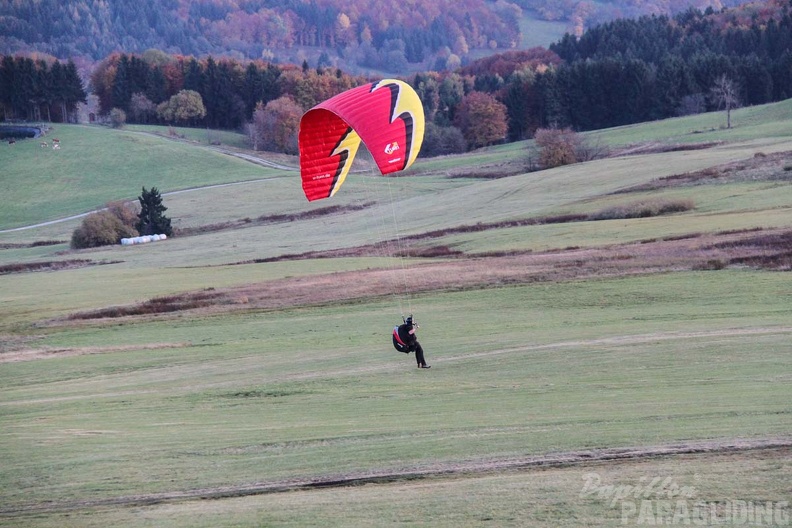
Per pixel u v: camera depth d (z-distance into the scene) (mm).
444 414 64938
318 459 52000
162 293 196625
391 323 138250
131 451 59438
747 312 117000
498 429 56469
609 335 105000
